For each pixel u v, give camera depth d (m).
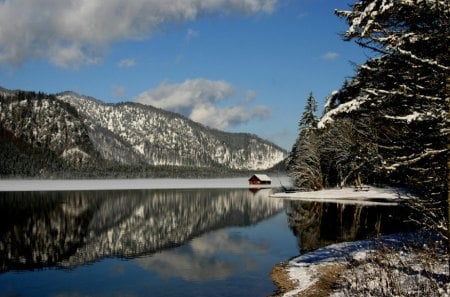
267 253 25.91
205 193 99.06
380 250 17.02
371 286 13.12
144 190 114.25
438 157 9.66
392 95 9.55
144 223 44.81
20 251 29.48
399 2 8.60
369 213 41.03
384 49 9.63
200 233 36.66
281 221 42.28
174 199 80.06
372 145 10.29
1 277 22.12
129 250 29.36
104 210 59.19
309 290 15.32
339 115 9.98
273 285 18.09
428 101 9.29
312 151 71.44
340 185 71.12
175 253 27.48
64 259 26.66
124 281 20.53
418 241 17.91
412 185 11.31
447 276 11.85
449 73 8.90
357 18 9.09
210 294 17.42
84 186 139.12
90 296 18.31
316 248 25.84
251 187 130.12
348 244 23.64
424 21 9.27
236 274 20.59
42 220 47.84
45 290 19.50
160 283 19.75
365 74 10.35
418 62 9.27
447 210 9.76
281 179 183.50
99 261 25.80
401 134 10.02
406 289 11.95
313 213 45.59
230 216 49.53
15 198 82.69
